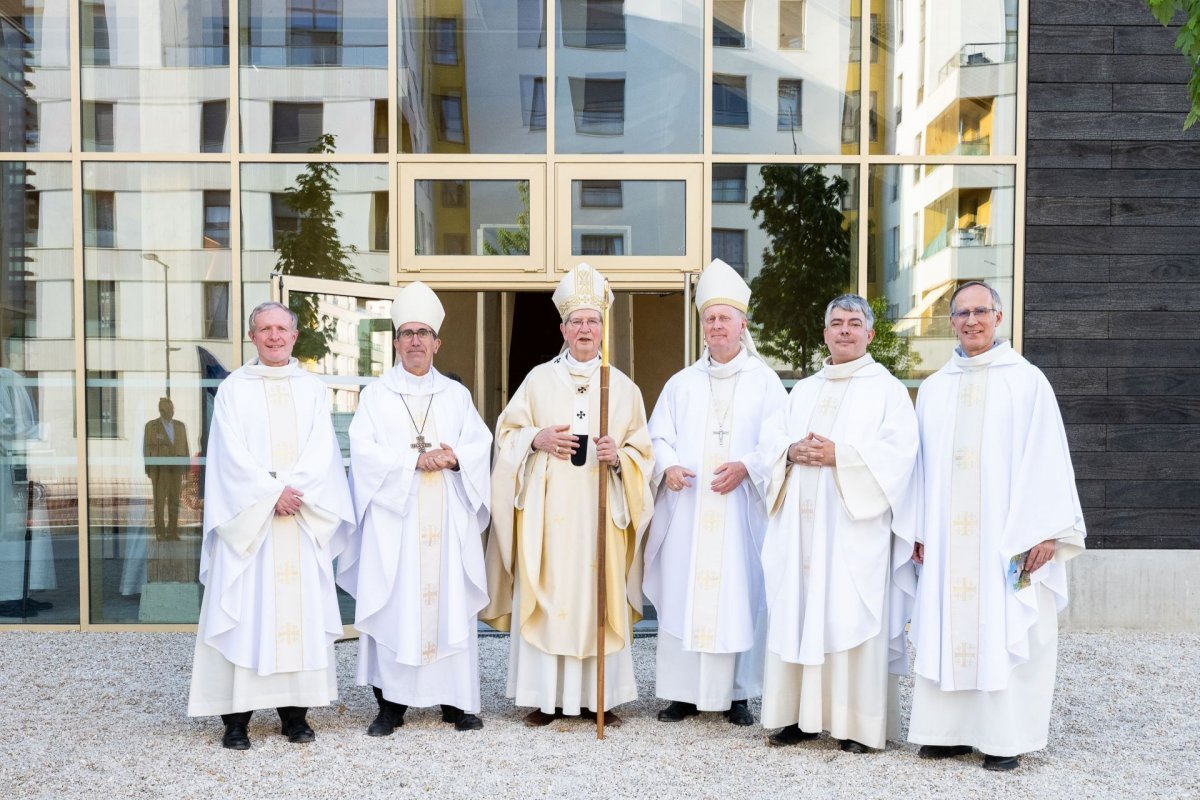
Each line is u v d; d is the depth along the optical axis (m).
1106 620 6.77
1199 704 5.26
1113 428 6.74
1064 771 4.27
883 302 6.91
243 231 6.98
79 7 6.94
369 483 4.70
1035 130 6.78
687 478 4.93
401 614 4.64
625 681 4.93
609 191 6.93
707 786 4.05
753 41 6.94
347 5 6.95
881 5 6.91
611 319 8.66
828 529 4.50
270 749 4.48
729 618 4.82
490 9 6.96
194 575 6.96
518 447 4.90
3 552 6.95
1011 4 6.82
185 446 6.96
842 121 6.93
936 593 4.38
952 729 4.37
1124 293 6.75
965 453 4.42
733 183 6.92
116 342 6.97
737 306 5.04
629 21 6.96
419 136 6.96
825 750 4.51
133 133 6.98
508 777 4.13
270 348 4.65
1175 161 6.77
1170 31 6.76
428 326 4.88
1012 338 6.79
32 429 6.96
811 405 4.68
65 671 5.86
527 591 4.81
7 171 6.96
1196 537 6.73
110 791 3.99
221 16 6.96
